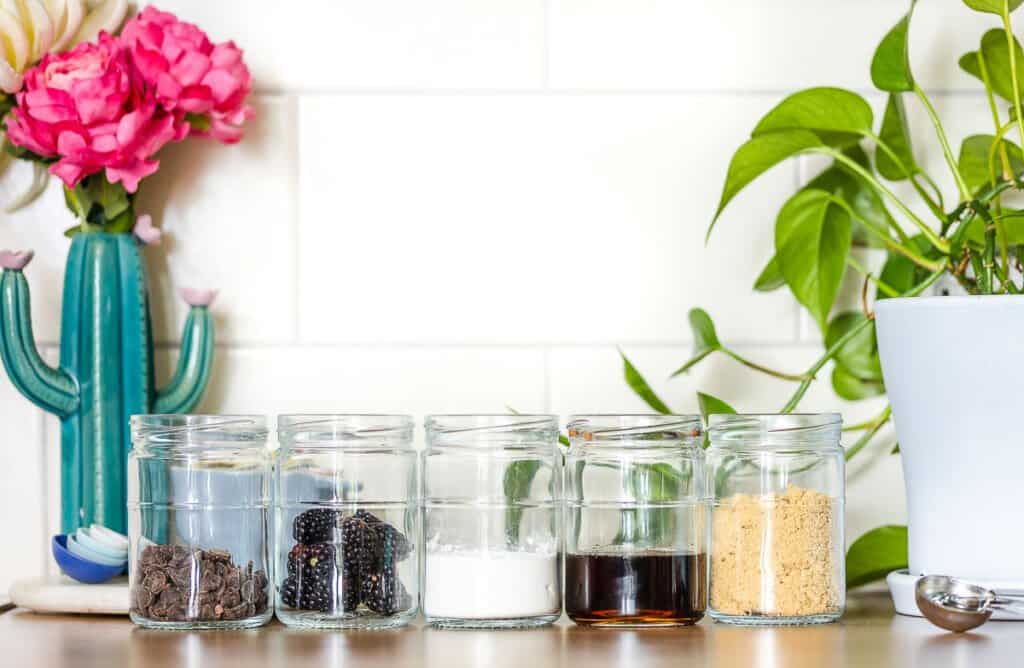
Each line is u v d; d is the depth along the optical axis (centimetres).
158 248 123
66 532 113
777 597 95
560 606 98
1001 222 106
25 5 114
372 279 123
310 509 96
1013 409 92
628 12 125
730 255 124
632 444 96
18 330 110
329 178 124
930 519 96
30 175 123
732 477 97
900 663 79
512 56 124
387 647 86
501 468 95
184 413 116
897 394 97
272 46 124
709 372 123
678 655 82
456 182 124
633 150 124
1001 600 94
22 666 80
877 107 125
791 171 124
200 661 81
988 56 118
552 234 124
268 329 123
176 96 111
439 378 123
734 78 125
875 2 125
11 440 122
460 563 95
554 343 123
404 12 124
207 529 96
